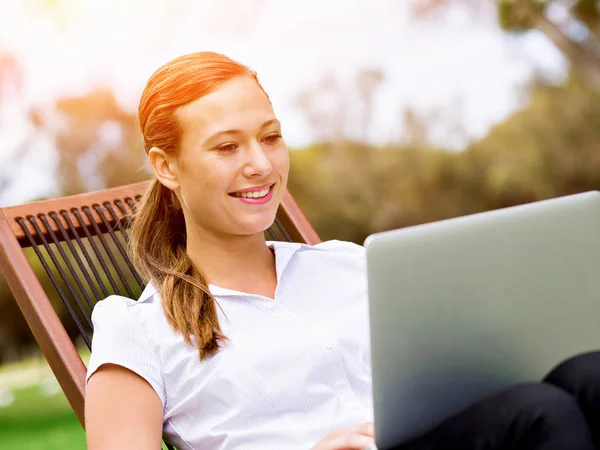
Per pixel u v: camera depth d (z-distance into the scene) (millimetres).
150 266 1487
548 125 6418
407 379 1151
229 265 1480
